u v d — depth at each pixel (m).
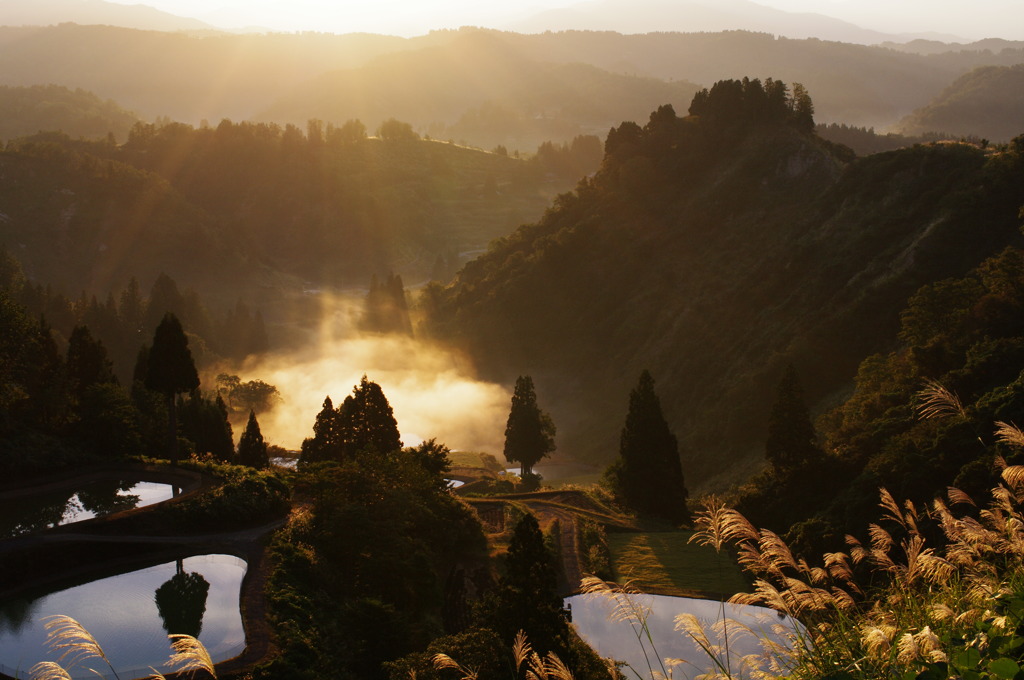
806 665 7.64
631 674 21.25
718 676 8.15
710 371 115.12
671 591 38.91
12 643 25.94
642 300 139.88
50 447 46.88
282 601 29.16
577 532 49.19
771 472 58.12
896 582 8.73
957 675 6.41
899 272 101.00
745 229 140.75
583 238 156.38
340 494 38.88
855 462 51.16
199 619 28.52
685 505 58.75
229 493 39.38
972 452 38.22
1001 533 8.55
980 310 60.81
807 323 107.19
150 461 47.59
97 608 29.25
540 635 23.11
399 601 33.16
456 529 44.22
